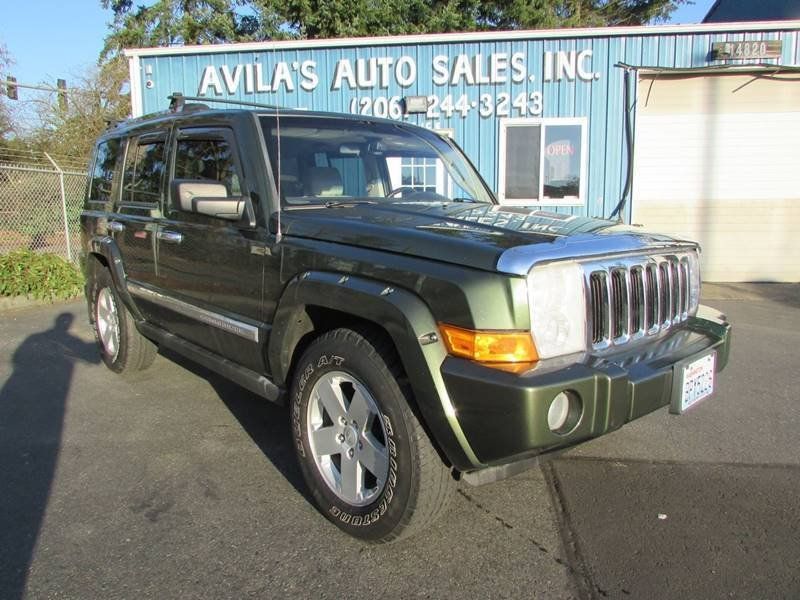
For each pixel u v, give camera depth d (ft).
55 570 8.29
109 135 17.02
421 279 7.87
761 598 7.75
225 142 11.48
